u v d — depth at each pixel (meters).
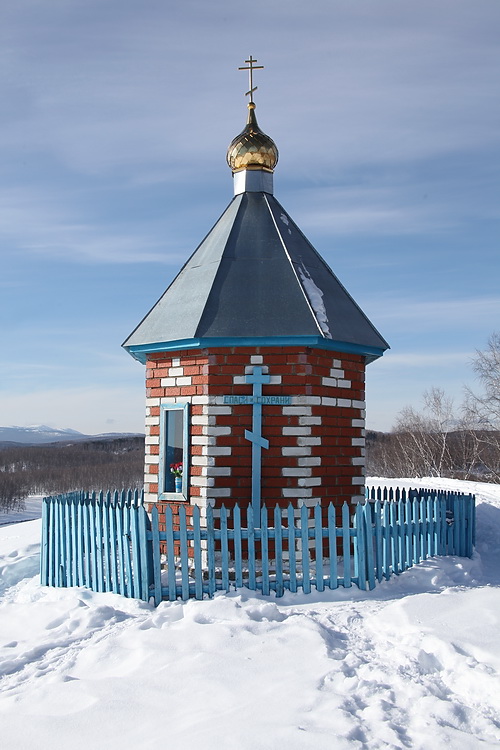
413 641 6.09
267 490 9.33
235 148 11.52
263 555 8.12
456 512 10.17
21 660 6.52
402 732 4.54
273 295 9.77
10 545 12.33
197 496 9.47
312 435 9.44
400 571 8.91
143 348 10.17
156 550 8.16
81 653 6.49
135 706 5.21
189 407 9.70
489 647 5.74
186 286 10.40
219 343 9.46
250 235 10.67
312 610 7.45
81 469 101.94
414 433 40.75
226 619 7.10
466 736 4.43
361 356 10.41
